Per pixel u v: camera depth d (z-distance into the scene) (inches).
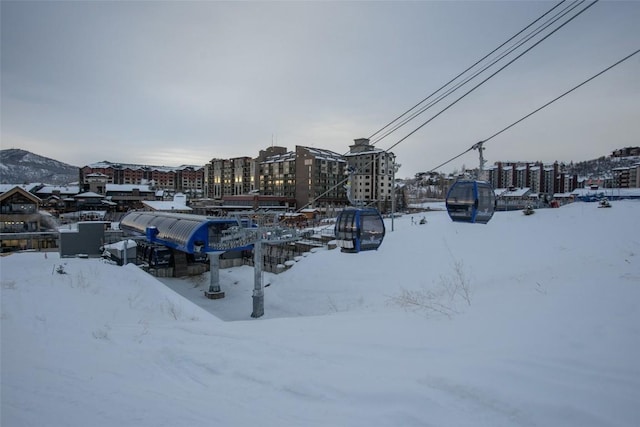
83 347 283.1
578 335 221.6
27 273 677.3
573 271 441.1
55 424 161.3
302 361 232.2
